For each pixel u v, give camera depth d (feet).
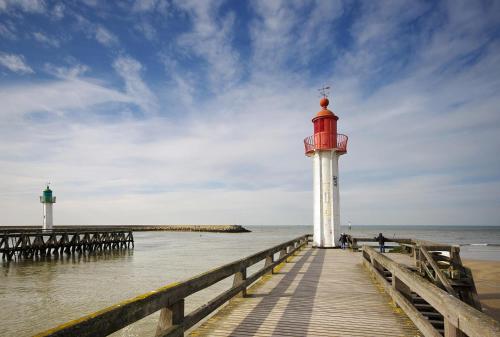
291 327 17.43
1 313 40.01
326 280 30.14
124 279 62.03
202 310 15.08
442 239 231.50
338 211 63.87
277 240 200.64
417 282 14.83
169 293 11.85
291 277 31.65
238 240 202.08
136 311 9.69
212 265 81.25
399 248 61.41
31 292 51.21
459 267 27.91
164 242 180.24
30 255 104.01
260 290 25.96
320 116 64.54
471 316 8.75
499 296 45.68
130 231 138.62
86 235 120.88
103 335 8.21
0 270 77.41
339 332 16.71
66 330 7.13
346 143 64.44
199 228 356.38
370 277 31.58
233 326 17.57
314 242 64.80
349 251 57.26
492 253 125.08
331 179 64.08
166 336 11.62
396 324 17.90
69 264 87.86
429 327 13.53
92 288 53.88
